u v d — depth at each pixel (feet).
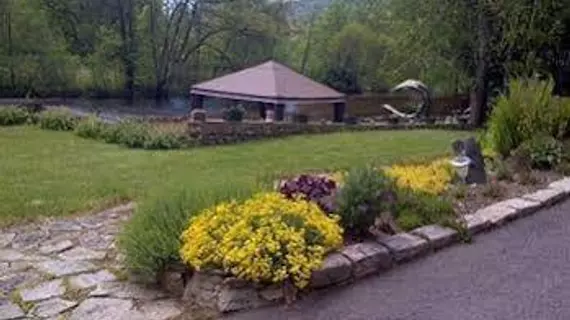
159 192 16.71
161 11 96.48
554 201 20.90
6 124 52.54
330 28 107.86
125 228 15.72
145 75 95.96
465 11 60.44
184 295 13.19
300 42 108.99
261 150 40.06
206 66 100.42
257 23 96.53
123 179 28.12
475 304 12.70
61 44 85.35
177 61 98.07
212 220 13.34
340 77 91.76
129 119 53.93
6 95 78.18
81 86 89.04
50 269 14.82
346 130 54.65
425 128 58.44
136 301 12.96
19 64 78.18
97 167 32.04
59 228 18.79
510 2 56.13
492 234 17.47
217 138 45.24
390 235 16.02
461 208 19.26
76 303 12.76
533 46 58.23
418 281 13.98
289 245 12.82
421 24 62.75
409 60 67.97
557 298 12.96
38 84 81.46
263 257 12.48
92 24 93.04
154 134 42.50
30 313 12.23
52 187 25.63
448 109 73.92
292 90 58.23
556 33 57.00
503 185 22.36
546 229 17.97
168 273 13.56
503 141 27.63
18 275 14.37
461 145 22.86
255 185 16.63
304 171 29.76
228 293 12.50
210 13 95.76
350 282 13.88
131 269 13.99
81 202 22.57
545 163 25.52
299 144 43.24
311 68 104.47
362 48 95.91
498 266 14.89
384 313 12.30
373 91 93.97
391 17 69.05
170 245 13.46
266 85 58.59
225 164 33.42
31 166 31.53
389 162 30.73
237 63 99.81
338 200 15.67
